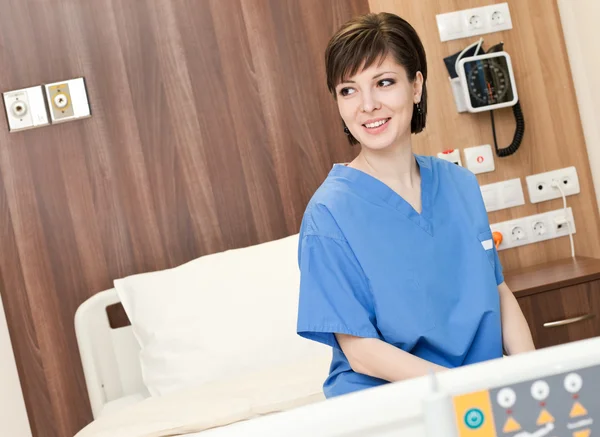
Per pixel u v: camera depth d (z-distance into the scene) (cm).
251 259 239
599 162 271
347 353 140
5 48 253
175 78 261
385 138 142
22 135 255
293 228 267
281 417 69
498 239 267
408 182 149
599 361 69
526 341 152
